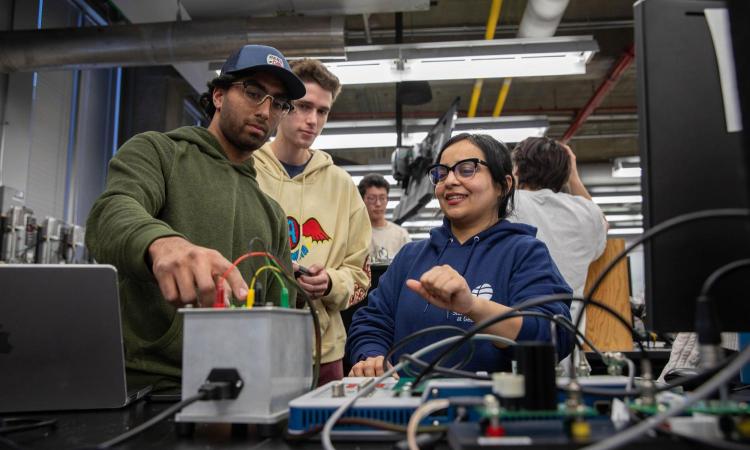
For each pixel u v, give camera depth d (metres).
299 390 0.66
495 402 0.46
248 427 0.60
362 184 3.37
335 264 1.69
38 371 0.74
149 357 0.97
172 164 1.09
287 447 0.54
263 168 1.72
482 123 3.70
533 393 0.46
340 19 2.90
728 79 0.60
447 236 1.21
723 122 0.60
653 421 0.38
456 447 0.43
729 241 0.59
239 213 1.13
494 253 1.12
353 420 0.53
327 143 3.97
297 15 2.97
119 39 2.98
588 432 0.44
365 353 1.12
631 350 1.72
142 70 4.28
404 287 1.19
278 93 1.15
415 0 2.90
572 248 1.75
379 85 5.17
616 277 1.85
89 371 0.75
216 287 0.65
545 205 1.79
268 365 0.57
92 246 0.86
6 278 0.71
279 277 0.85
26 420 0.66
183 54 3.01
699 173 0.60
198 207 1.08
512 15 4.27
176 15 3.34
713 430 0.45
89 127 3.79
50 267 0.72
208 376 0.58
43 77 3.34
